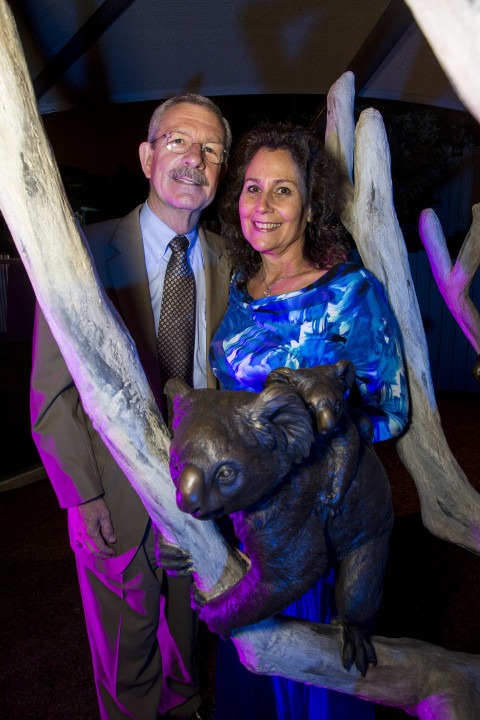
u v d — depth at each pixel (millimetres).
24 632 2977
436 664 1269
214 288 2043
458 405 7473
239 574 1082
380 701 1270
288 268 1606
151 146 2027
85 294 931
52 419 1813
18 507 4652
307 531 1009
